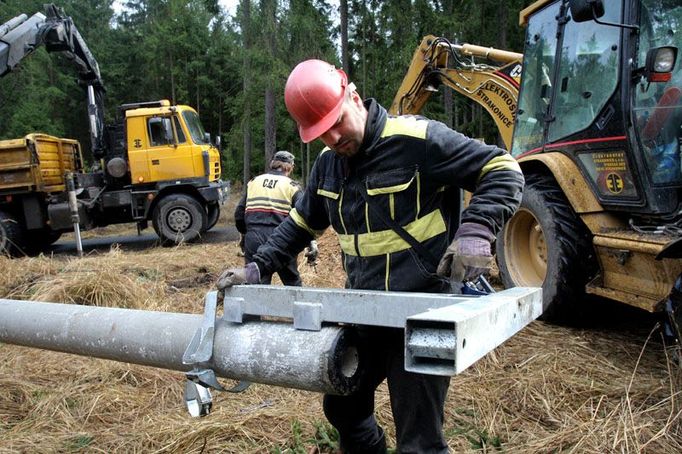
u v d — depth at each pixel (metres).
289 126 21.14
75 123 30.72
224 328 1.49
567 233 3.77
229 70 28.42
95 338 1.67
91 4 36.72
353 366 1.41
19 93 24.98
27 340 1.83
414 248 1.69
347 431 1.92
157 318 1.61
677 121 3.32
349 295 1.34
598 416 2.69
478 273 1.44
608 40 3.48
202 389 1.67
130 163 9.37
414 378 1.61
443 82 6.03
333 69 1.66
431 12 13.73
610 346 3.55
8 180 9.14
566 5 3.91
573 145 3.81
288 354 1.34
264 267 1.97
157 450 2.54
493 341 1.16
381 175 1.67
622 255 3.28
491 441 2.50
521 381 3.05
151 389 3.26
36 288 5.29
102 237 11.95
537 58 4.37
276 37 13.91
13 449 2.56
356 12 17.09
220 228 11.95
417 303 1.28
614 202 3.49
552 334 3.82
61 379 3.39
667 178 3.29
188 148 9.44
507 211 1.53
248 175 17.23
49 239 10.31
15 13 26.52
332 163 1.82
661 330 3.52
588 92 3.66
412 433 1.64
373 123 1.66
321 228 2.05
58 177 10.02
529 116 4.50
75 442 2.65
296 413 2.82
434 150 1.61
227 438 2.62
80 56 9.41
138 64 32.41
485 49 5.76
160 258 7.21
